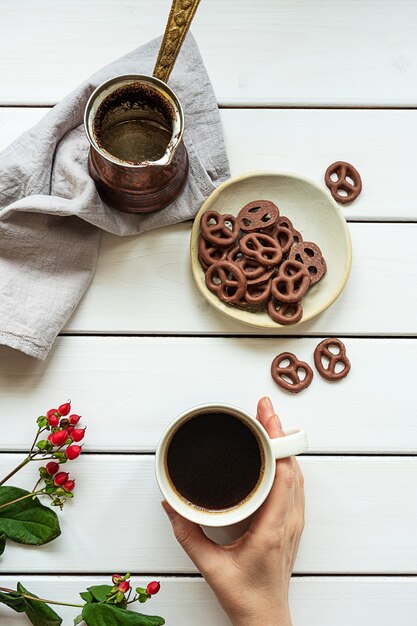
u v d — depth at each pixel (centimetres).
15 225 71
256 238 72
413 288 74
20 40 76
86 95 71
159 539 72
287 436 65
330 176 75
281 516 66
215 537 72
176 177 70
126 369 73
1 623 71
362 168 76
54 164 72
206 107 73
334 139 76
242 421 67
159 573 72
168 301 73
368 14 77
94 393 73
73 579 71
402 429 73
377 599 72
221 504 67
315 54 76
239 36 76
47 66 75
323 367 73
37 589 71
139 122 70
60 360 73
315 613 72
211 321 73
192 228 73
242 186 73
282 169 75
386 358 74
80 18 76
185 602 71
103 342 73
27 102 75
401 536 73
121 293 73
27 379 73
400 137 76
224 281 71
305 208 73
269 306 71
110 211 71
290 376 73
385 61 76
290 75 76
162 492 66
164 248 74
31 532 69
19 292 71
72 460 72
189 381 73
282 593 67
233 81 76
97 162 68
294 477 68
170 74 72
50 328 70
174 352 73
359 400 73
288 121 76
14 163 70
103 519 72
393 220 75
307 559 72
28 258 72
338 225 72
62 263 72
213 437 67
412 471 73
